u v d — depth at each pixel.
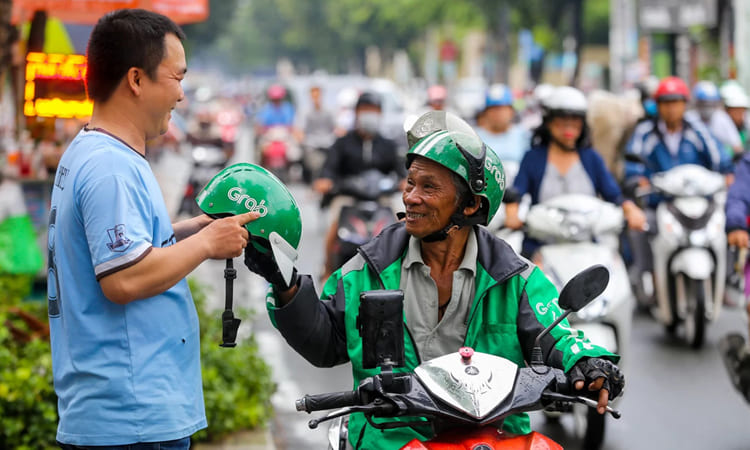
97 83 4.34
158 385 4.24
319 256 18.67
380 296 3.94
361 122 13.58
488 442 3.85
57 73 9.47
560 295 4.10
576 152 9.34
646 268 12.16
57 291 4.32
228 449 7.71
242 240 4.21
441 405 3.84
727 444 8.48
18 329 8.10
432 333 4.43
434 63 82.69
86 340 4.20
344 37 108.44
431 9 60.66
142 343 4.23
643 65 32.41
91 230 4.13
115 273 4.09
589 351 4.07
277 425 8.74
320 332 4.36
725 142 15.35
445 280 4.45
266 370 8.81
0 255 10.50
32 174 12.09
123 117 4.34
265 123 33.09
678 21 26.00
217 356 8.56
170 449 4.30
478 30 68.44
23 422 7.09
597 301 8.22
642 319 13.60
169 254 4.13
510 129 13.66
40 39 12.85
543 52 58.91
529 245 8.93
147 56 4.30
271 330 12.41
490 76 65.94
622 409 9.54
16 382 7.10
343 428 4.67
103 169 4.17
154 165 33.50
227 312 4.29
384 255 4.46
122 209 4.14
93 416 4.19
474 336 4.39
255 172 4.34
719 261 11.50
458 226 4.32
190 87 70.06
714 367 11.05
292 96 34.31
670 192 11.52
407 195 4.30
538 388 3.96
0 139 12.45
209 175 22.70
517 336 4.38
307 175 27.94
